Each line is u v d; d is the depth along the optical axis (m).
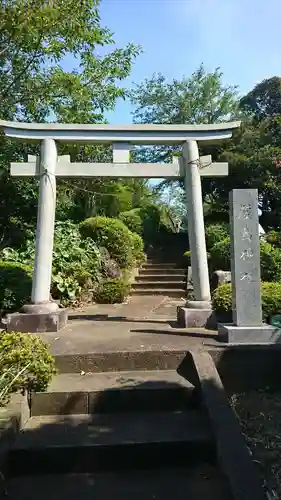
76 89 7.91
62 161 5.28
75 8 6.71
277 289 5.10
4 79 7.58
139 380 3.35
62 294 7.40
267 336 3.94
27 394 3.02
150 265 11.81
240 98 18.27
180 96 18.66
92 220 9.80
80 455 2.53
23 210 8.78
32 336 3.31
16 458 2.50
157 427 2.79
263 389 3.67
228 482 2.21
